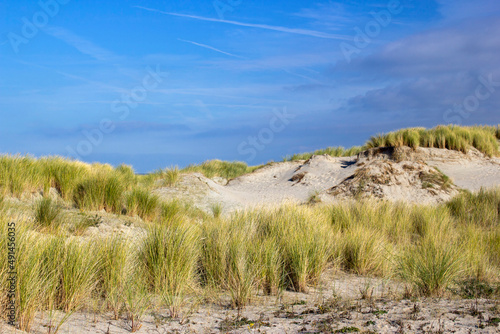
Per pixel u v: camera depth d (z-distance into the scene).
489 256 6.58
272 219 6.88
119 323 3.61
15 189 9.00
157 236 5.27
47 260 4.14
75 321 3.58
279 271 5.14
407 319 3.45
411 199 14.81
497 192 11.80
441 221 9.12
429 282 4.62
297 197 17.16
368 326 3.31
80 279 4.06
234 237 5.54
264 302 4.39
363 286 5.13
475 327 3.16
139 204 9.90
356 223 8.87
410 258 5.46
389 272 5.77
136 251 5.14
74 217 8.05
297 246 5.33
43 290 3.79
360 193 15.24
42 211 7.20
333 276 5.60
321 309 3.90
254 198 17.52
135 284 4.38
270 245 5.38
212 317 3.85
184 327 3.53
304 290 4.95
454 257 5.20
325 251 5.85
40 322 3.47
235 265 4.84
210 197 15.77
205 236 5.97
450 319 3.41
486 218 10.20
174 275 4.73
